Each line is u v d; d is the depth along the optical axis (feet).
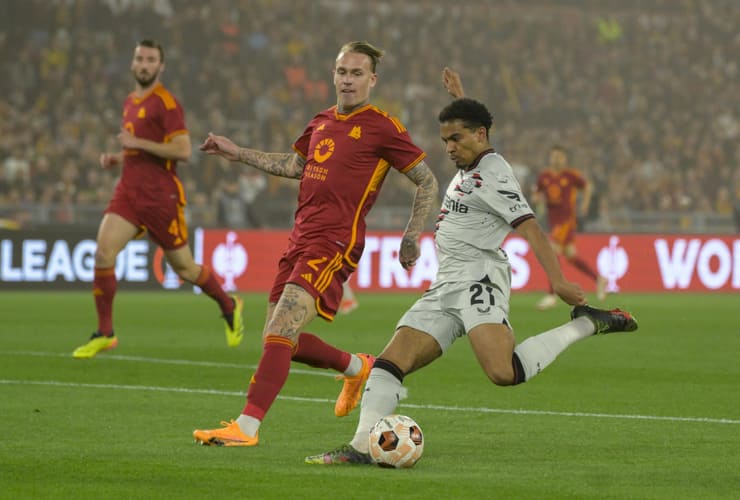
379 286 210.38
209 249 202.90
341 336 121.70
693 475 48.44
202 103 271.69
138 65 93.30
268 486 44.88
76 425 61.05
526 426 62.90
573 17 333.62
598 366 95.20
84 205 217.97
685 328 135.95
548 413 68.13
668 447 56.03
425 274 213.66
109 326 96.89
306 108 285.23
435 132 285.64
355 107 59.36
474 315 53.72
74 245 194.80
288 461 50.88
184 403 70.33
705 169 286.87
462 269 54.60
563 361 98.84
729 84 320.29
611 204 265.34
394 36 304.71
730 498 43.78
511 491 44.45
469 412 68.33
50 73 260.21
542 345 54.29
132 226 95.35
